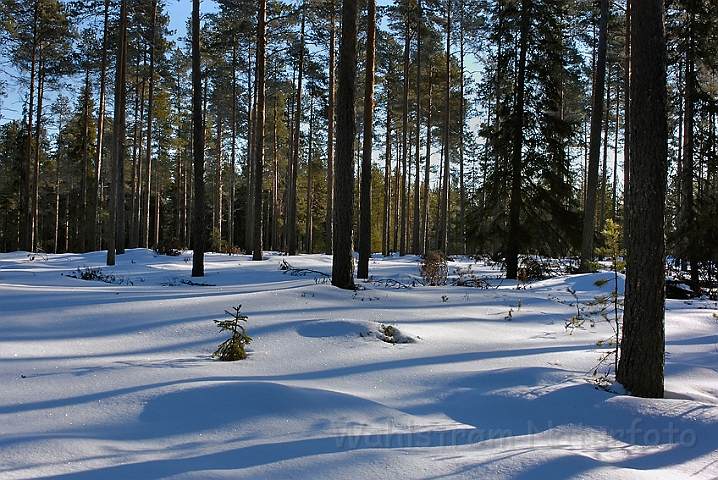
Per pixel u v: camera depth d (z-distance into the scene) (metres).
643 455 3.44
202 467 2.92
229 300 8.13
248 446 3.28
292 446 3.29
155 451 3.18
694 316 9.05
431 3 22.47
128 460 3.01
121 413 3.81
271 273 15.16
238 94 30.22
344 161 10.24
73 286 10.27
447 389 4.82
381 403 4.32
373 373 5.20
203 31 24.08
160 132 34.94
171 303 7.86
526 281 15.30
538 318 8.67
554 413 4.12
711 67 16.39
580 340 7.05
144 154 41.00
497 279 16.19
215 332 6.48
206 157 40.00
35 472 2.79
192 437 3.43
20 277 12.21
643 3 4.77
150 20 22.81
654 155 4.69
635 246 4.71
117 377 4.68
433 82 28.56
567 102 31.03
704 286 14.91
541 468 3.04
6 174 41.81
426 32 23.64
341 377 5.04
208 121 35.69
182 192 47.66
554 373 5.05
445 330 7.28
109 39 22.75
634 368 4.61
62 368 4.91
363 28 19.59
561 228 16.16
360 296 9.46
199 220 14.27
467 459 3.20
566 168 16.28
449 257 25.08
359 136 34.03
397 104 29.81
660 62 4.72
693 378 5.18
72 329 6.41
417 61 25.36
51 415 3.74
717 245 14.91
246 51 26.89
